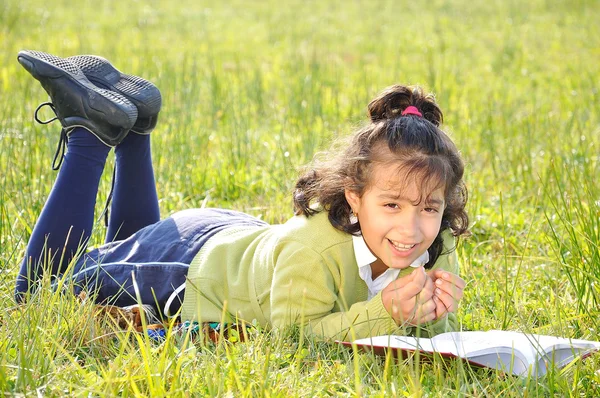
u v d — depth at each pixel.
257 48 13.80
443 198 3.04
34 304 3.16
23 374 2.62
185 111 7.66
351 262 3.17
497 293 3.79
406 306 3.03
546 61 12.58
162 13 18.25
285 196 5.43
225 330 3.33
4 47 11.66
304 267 3.11
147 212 4.10
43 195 4.93
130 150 4.02
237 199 5.67
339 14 19.50
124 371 2.73
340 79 10.22
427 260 3.34
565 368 2.83
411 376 2.78
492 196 5.70
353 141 3.09
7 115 7.21
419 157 2.94
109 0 19.89
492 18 18.05
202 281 3.45
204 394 2.66
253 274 3.38
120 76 3.87
